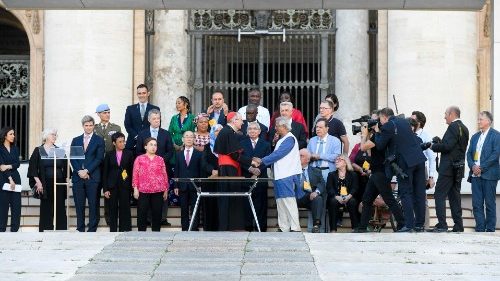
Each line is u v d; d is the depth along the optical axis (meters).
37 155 21.69
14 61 29.83
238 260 15.63
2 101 29.84
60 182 21.67
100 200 23.59
